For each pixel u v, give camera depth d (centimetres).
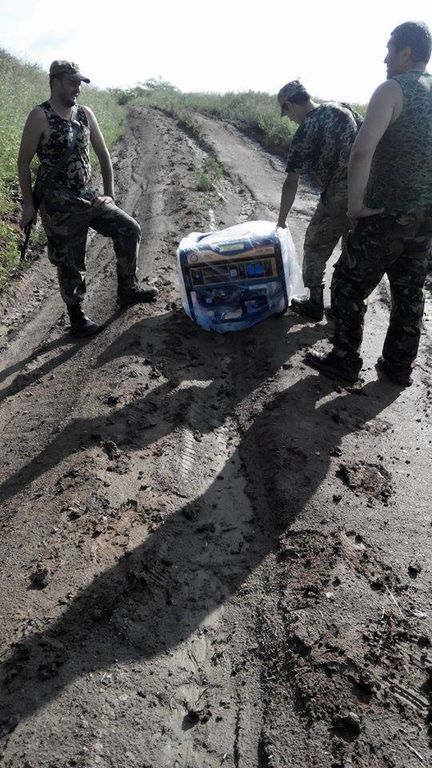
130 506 300
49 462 338
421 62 321
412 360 406
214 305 464
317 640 228
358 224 347
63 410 389
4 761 188
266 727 203
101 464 327
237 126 1698
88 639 230
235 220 839
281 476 317
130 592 251
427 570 264
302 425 355
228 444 358
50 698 207
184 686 219
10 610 242
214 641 238
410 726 199
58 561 264
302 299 498
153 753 194
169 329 478
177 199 888
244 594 257
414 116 311
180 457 339
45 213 444
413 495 311
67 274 468
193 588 259
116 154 1363
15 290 596
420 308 388
